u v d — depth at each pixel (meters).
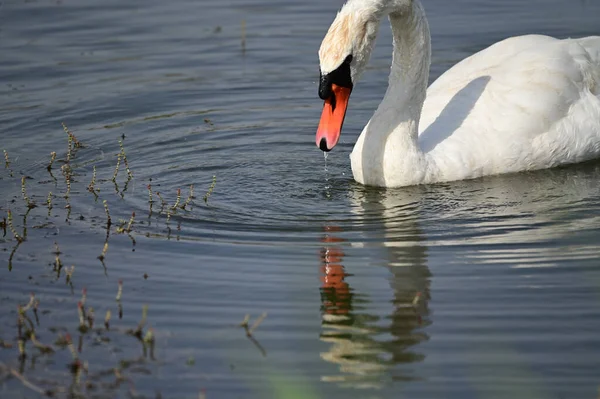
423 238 12.70
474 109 15.27
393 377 9.63
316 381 9.59
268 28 21.64
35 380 9.67
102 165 15.77
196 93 18.81
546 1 22.72
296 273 11.78
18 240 12.72
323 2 23.17
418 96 14.52
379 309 10.95
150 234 12.94
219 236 12.88
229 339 10.38
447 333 10.41
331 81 13.09
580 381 9.44
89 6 22.81
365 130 14.83
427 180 14.77
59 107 18.05
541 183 14.73
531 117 15.08
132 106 18.22
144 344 10.28
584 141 15.38
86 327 10.60
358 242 12.62
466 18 21.89
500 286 11.37
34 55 20.16
